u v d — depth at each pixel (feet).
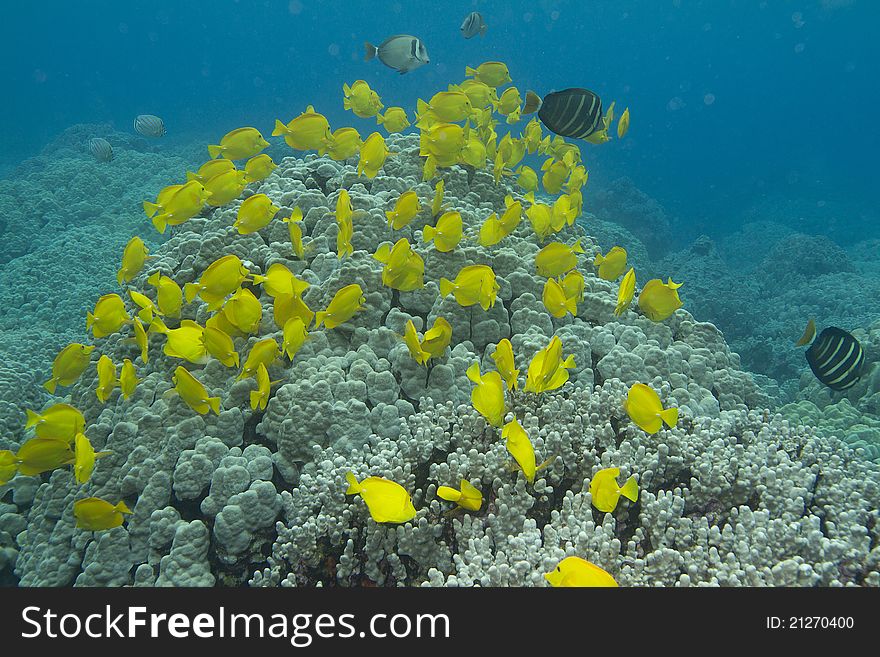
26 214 41.04
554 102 14.08
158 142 128.98
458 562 9.16
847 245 84.53
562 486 11.10
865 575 9.48
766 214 107.04
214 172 15.67
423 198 17.81
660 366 14.40
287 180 19.04
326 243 15.88
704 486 10.89
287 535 10.26
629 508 10.43
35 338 23.77
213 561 10.71
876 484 11.44
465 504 8.93
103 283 30.14
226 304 11.55
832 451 12.89
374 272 14.06
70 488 12.49
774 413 15.99
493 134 20.77
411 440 11.11
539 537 9.47
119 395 13.69
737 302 44.16
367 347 13.14
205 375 12.87
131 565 11.23
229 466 10.91
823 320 40.73
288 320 11.21
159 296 12.60
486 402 9.41
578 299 14.65
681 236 97.60
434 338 11.53
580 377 13.75
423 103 18.34
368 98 19.66
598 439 11.64
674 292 13.19
